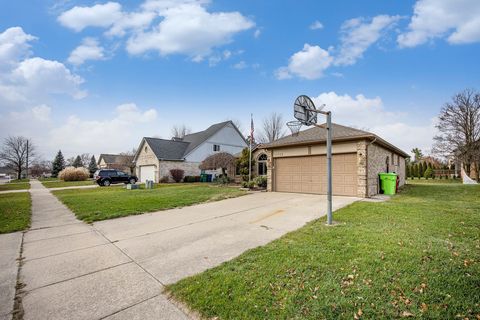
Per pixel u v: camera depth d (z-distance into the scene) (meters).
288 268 3.29
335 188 11.20
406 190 13.48
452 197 10.16
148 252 4.22
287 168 13.14
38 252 4.32
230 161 21.41
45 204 10.08
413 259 3.43
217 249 4.25
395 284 2.78
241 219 6.60
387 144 12.41
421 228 5.04
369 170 10.58
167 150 26.02
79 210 8.16
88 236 5.30
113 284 3.07
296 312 2.34
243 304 2.50
